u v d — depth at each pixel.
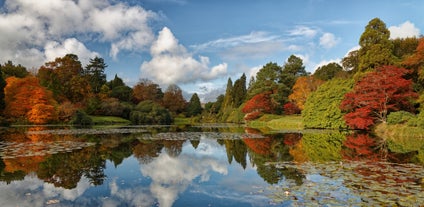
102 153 15.23
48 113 44.88
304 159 13.45
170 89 85.62
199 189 8.44
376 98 25.42
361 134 25.39
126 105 61.47
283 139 22.75
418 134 22.17
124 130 33.66
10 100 44.53
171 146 18.64
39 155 14.17
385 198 7.04
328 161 12.79
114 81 77.75
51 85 54.91
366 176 9.54
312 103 35.31
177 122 69.69
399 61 30.05
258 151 16.36
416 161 12.59
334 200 6.94
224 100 80.25
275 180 9.31
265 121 48.28
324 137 23.75
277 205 6.75
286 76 59.97
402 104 26.67
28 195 7.77
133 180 9.55
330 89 33.19
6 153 14.62
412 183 8.49
